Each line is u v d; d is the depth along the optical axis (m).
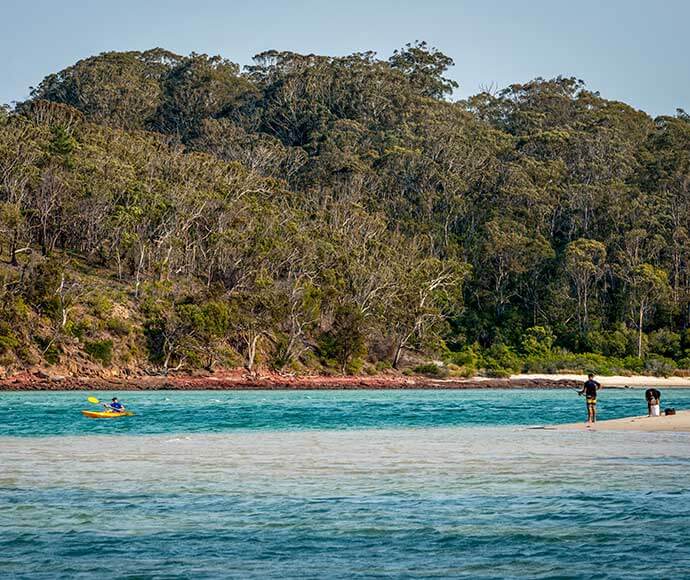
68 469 43.34
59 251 178.00
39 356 145.38
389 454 49.16
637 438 55.59
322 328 180.38
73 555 27.09
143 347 157.12
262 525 30.75
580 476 39.84
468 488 37.22
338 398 125.12
